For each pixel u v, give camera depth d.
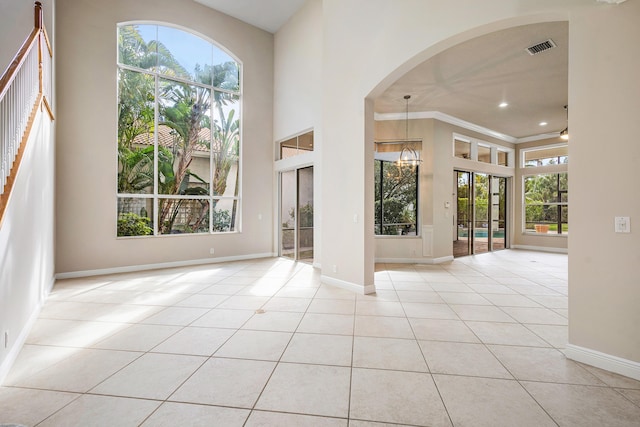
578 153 2.38
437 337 2.83
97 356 2.44
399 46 3.66
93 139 5.25
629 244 2.15
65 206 5.00
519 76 5.03
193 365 2.31
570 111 2.42
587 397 1.92
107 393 1.95
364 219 4.24
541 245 8.92
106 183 5.39
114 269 5.50
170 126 6.24
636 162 2.12
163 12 5.98
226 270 5.84
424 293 4.32
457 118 7.25
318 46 5.98
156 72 6.02
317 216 6.04
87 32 5.18
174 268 5.99
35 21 3.59
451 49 4.21
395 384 2.06
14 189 2.40
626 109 2.16
